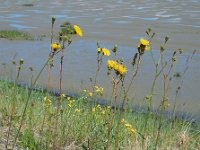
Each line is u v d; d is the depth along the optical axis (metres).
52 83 14.59
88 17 34.84
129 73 16.09
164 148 5.64
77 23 31.58
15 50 21.23
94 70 16.77
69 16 35.56
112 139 5.14
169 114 10.23
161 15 35.97
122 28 29.39
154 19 33.78
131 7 41.25
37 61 18.62
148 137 5.71
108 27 29.80
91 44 22.95
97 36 25.92
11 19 33.84
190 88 14.28
